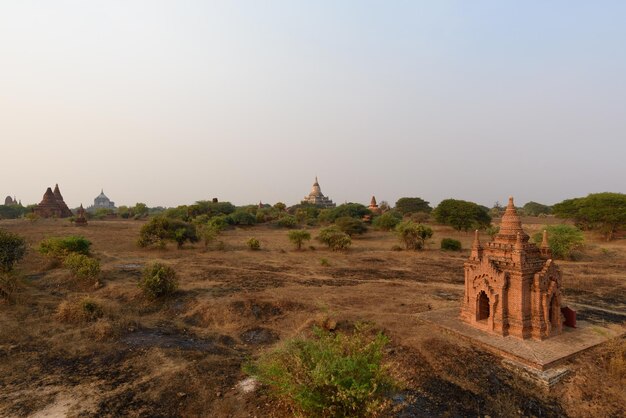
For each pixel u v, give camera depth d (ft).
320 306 50.57
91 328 43.34
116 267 78.69
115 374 33.53
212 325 47.88
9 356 36.19
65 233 140.46
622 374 32.83
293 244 126.93
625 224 126.93
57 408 27.84
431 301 56.08
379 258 101.30
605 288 67.41
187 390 30.66
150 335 43.39
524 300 39.63
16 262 71.41
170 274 58.39
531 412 28.35
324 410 22.75
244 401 29.09
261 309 51.16
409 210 288.51
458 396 30.22
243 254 102.89
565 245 96.02
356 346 26.71
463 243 138.31
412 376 33.24
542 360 33.65
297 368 24.44
